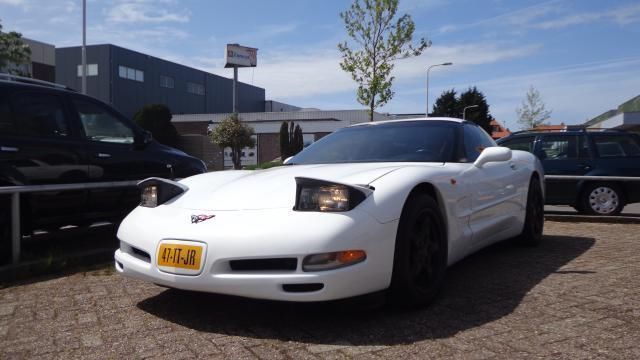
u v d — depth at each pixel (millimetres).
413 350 2426
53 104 4535
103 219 4867
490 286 3486
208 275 2635
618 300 3119
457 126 4070
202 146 29469
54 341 2643
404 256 2832
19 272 3893
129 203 5023
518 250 4785
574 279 3629
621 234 5660
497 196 4102
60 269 4125
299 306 3082
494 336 2576
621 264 4086
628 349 2396
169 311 3072
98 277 3920
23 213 4316
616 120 33031
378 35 13930
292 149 31281
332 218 2586
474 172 3766
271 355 2408
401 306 2953
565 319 2801
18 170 4148
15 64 29484
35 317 3016
